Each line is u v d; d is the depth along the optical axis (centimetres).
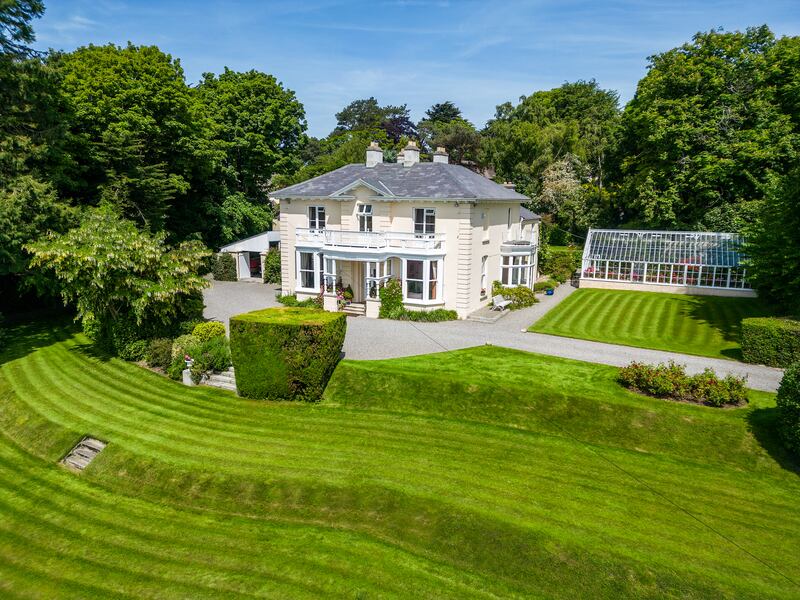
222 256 4838
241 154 5447
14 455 1877
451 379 2112
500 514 1408
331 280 3497
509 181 6781
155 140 4062
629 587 1179
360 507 1475
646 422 1805
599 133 7188
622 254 4400
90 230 2377
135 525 1473
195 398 2172
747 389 1928
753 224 3475
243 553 1338
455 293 3262
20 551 1377
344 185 3591
